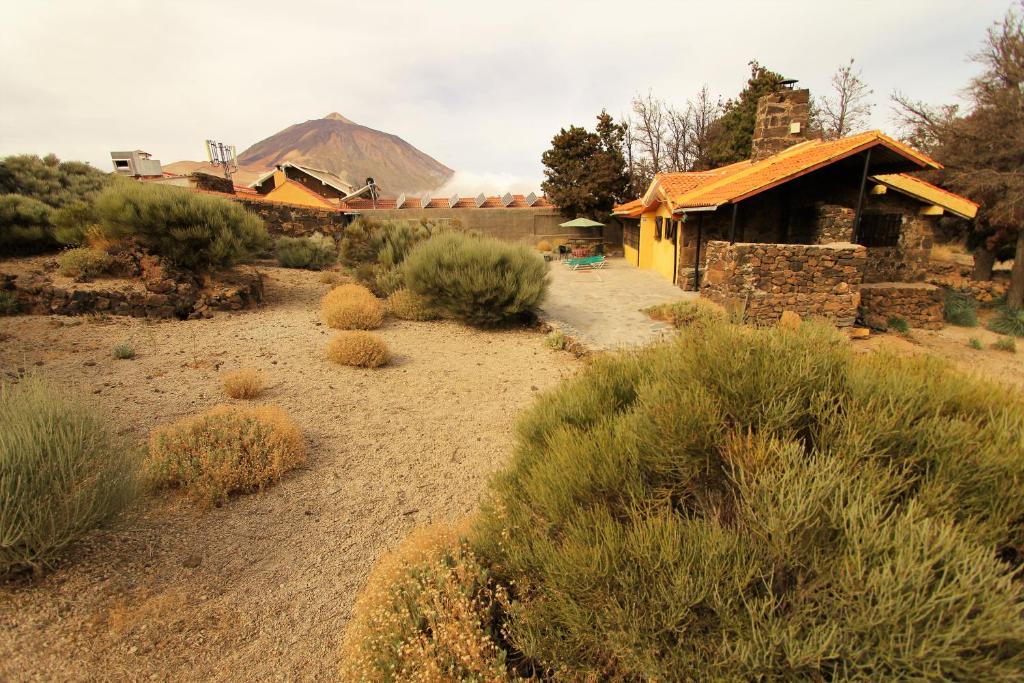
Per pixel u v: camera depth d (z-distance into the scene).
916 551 1.40
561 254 24.83
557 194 27.50
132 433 4.68
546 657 1.88
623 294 14.27
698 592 1.57
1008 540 1.68
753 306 10.77
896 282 13.70
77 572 2.99
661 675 1.54
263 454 4.43
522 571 2.20
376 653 2.14
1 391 3.67
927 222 14.08
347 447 5.12
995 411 2.08
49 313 8.03
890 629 1.35
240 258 10.23
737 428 2.13
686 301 12.02
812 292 10.69
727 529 1.80
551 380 7.43
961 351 10.73
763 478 1.72
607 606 1.69
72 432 3.21
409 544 2.82
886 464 1.91
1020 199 13.70
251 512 3.89
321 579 3.23
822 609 1.47
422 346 8.94
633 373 3.35
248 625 2.82
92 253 8.95
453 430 5.66
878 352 2.60
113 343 7.20
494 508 2.74
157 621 2.76
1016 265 14.51
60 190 13.04
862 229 14.18
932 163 11.45
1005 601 1.27
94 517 3.07
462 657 1.94
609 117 29.06
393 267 12.67
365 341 7.58
